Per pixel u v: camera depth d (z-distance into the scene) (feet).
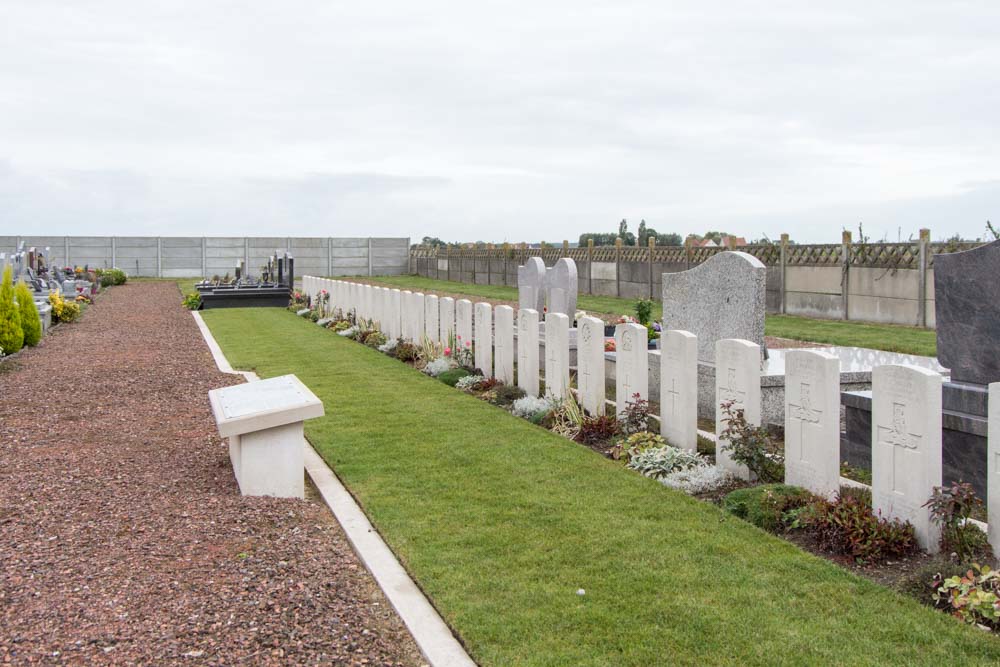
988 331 27.78
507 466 29.09
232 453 28.58
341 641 16.25
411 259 207.10
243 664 15.11
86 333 76.74
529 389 41.45
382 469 28.81
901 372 21.12
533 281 64.54
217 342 70.13
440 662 15.58
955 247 65.98
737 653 15.71
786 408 25.54
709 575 19.31
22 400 41.70
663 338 31.63
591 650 15.93
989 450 19.89
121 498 24.94
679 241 154.51
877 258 73.00
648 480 27.17
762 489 24.36
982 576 17.40
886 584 18.95
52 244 189.67
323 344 67.82
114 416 38.09
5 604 17.38
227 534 22.00
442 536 22.09
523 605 17.88
